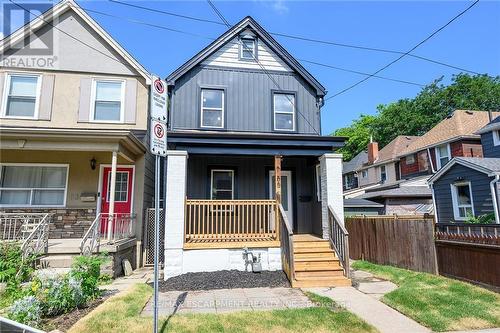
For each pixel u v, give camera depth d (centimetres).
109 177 1065
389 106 4500
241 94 1109
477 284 653
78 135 870
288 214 1048
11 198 1012
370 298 597
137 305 530
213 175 1043
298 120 1125
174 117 1055
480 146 1977
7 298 544
